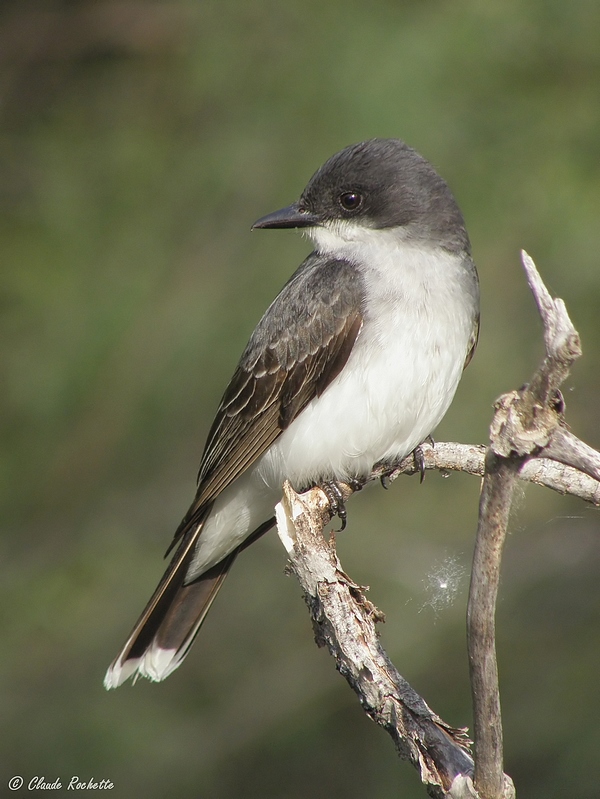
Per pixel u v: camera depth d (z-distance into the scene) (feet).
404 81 37.73
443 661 35.27
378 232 23.79
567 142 37.65
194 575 24.50
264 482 24.09
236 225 40.06
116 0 45.37
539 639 36.06
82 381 38.86
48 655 37.35
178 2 44.32
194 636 24.16
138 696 36.65
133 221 40.50
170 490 40.01
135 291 39.45
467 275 23.54
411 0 39.88
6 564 39.01
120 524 39.70
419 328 22.54
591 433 38.65
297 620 38.42
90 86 44.96
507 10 38.14
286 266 39.22
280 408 23.72
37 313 39.32
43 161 42.16
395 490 39.04
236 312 38.99
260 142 39.50
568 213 36.81
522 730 33.22
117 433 39.42
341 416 22.62
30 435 39.52
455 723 33.58
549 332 13.67
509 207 37.52
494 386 37.70
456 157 37.70
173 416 39.32
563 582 37.55
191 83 41.55
